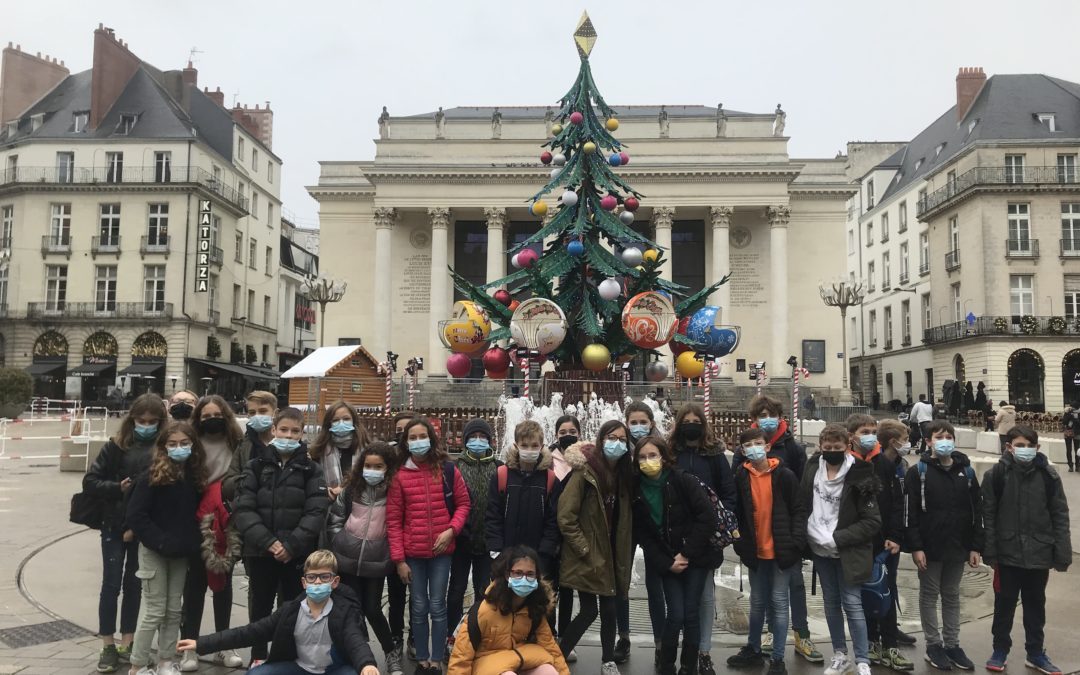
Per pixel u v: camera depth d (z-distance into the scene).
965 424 37.28
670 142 42.91
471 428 6.06
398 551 5.50
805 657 6.05
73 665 5.71
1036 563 5.62
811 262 44.12
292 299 63.78
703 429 5.81
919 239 49.47
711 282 42.97
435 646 5.59
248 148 54.88
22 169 47.50
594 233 11.67
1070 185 40.72
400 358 43.94
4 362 46.12
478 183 42.34
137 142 46.88
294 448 5.48
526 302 11.02
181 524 5.35
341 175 46.41
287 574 5.64
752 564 5.77
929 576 5.95
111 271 46.59
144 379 44.59
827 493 5.84
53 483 15.52
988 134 42.69
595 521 5.39
